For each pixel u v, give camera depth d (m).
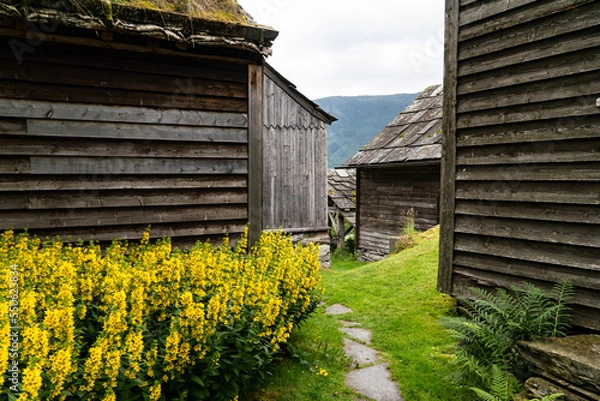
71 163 3.69
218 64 4.21
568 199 3.74
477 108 4.55
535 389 3.10
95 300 2.74
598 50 3.51
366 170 13.68
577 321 3.71
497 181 4.38
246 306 3.09
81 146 3.72
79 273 2.87
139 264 3.15
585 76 3.61
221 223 4.36
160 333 2.55
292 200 9.05
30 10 3.04
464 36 4.66
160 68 3.97
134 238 3.99
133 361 2.13
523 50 4.07
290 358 3.97
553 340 3.34
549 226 3.93
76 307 2.46
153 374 2.28
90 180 3.78
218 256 3.45
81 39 3.56
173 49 3.91
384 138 12.77
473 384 3.57
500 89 4.32
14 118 3.48
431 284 6.46
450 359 4.09
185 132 4.10
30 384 1.57
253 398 3.21
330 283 7.14
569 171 3.74
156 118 3.97
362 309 5.71
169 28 3.52
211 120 4.20
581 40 3.62
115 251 3.43
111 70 3.79
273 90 8.70
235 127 4.32
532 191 4.04
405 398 3.45
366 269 7.87
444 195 4.98
